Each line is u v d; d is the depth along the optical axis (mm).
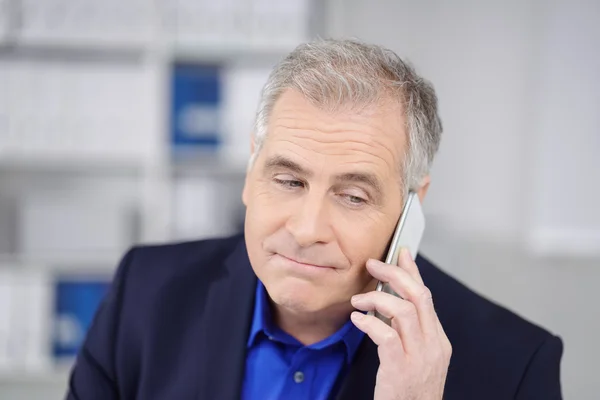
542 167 2559
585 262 2615
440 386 784
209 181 2451
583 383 2650
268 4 2301
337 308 873
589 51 2502
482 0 2562
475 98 2598
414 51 2596
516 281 2635
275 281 781
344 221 758
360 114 734
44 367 2305
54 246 2332
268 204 774
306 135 733
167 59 2312
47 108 2242
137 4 2271
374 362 874
